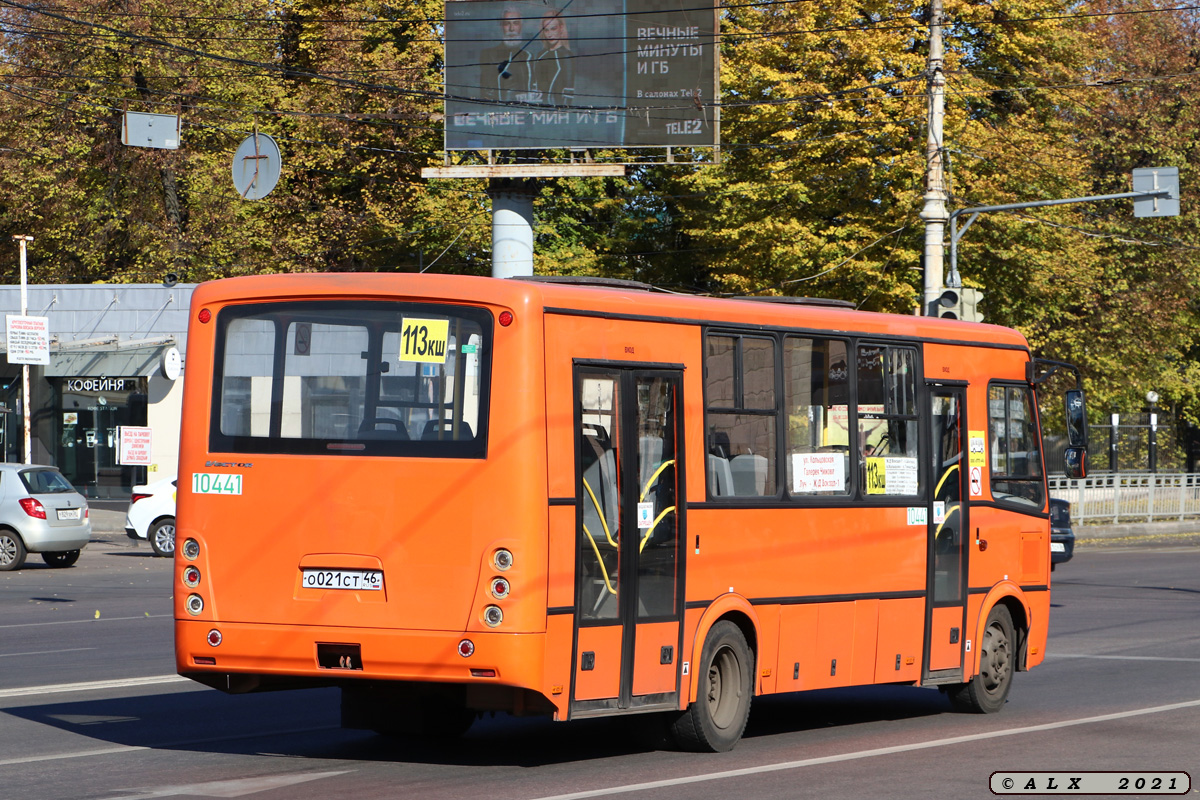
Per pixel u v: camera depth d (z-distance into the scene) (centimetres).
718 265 4309
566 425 982
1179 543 3997
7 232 5741
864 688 1563
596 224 5341
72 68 5338
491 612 946
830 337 1224
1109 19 5197
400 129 5097
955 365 1366
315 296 1015
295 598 991
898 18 3994
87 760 1027
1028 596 1435
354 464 986
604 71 3553
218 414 1030
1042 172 3991
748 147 4141
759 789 938
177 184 5575
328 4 5278
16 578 2808
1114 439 4544
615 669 1009
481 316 976
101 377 4606
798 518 1173
